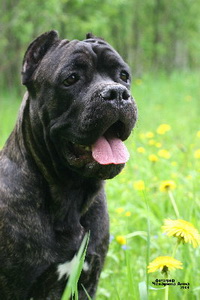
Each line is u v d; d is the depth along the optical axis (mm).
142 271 1414
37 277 1192
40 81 1248
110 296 1369
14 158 1260
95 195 1270
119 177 1967
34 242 1194
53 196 1224
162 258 1051
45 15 5020
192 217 1490
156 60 9906
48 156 1234
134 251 1582
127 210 1684
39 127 1241
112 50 1279
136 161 1947
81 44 1241
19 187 1221
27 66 1277
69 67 1215
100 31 7184
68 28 5555
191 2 9750
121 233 1584
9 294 1193
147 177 1866
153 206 1689
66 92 1213
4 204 1203
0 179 1245
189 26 10086
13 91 5840
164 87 5812
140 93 5168
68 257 1216
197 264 1347
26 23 5195
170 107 4453
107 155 1180
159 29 9883
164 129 2193
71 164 1208
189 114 3961
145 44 9680
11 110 4223
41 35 1284
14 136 1282
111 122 1165
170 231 1064
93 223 1271
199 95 5070
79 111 1190
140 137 2434
